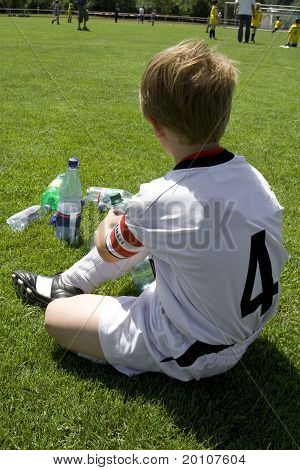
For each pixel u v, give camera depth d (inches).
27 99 274.5
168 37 858.8
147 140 203.6
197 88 62.2
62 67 404.5
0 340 85.4
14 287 96.4
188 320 68.6
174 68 63.0
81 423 71.4
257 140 220.5
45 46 560.7
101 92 306.2
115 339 75.4
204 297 66.7
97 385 77.2
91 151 185.0
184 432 71.2
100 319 76.3
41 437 69.1
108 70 402.6
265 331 92.4
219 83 63.1
